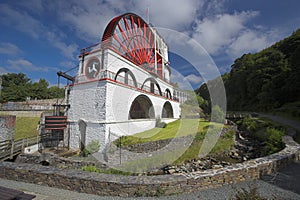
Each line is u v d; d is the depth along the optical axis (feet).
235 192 11.73
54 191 12.10
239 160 28.43
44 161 27.12
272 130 34.45
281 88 84.17
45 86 156.97
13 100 120.88
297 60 89.45
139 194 11.25
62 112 43.57
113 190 11.48
